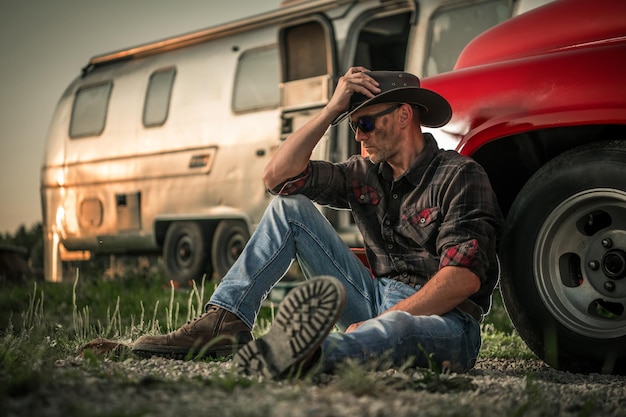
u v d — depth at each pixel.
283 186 3.51
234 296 3.34
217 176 9.62
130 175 10.73
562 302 3.60
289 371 2.70
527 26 4.04
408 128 3.35
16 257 11.52
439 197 3.26
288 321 2.67
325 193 3.55
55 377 2.66
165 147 10.30
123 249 10.93
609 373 3.47
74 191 11.59
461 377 2.85
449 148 3.80
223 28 10.05
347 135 8.00
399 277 3.39
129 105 10.94
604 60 3.49
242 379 2.66
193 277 10.05
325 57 8.27
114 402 2.33
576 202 3.55
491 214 3.21
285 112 8.58
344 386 2.56
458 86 3.86
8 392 2.40
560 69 3.59
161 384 2.61
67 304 7.50
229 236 9.73
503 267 3.77
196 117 9.98
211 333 3.33
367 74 3.41
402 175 3.31
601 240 3.53
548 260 3.64
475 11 7.40
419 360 3.05
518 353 4.38
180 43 10.62
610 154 3.48
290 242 3.41
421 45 7.74
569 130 3.68
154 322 5.39
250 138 9.30
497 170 3.92
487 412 2.38
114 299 7.77
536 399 2.60
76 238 11.52
